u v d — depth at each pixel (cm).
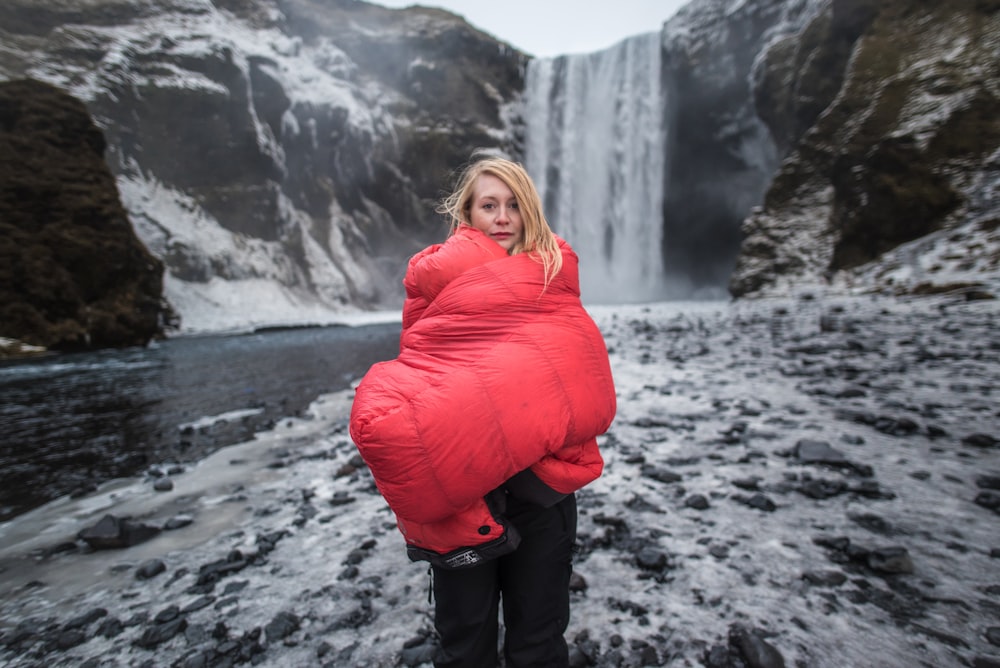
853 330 947
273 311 2844
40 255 1542
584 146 4194
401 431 108
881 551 224
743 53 3328
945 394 487
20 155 1602
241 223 3095
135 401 721
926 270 1393
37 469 428
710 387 603
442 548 120
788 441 393
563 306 131
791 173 2114
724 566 229
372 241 3966
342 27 4206
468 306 124
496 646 136
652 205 3888
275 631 199
